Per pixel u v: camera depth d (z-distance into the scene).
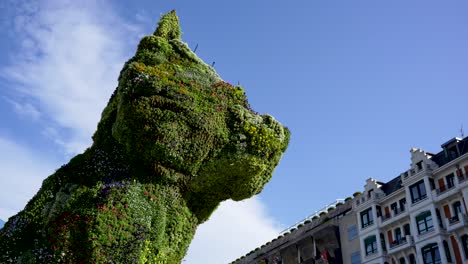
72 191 9.75
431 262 31.59
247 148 10.81
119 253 9.11
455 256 30.77
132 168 10.17
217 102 10.87
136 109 9.84
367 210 38.34
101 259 8.94
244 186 11.08
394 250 34.44
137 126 9.89
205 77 11.48
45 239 9.19
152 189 10.07
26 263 8.91
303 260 41.25
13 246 9.35
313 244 40.44
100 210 9.27
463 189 31.11
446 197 32.09
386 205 37.34
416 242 33.03
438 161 34.88
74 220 9.16
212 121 10.45
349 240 38.81
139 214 9.62
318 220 42.41
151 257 9.60
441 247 30.94
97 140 11.10
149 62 11.28
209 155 10.59
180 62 11.67
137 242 9.34
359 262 37.06
